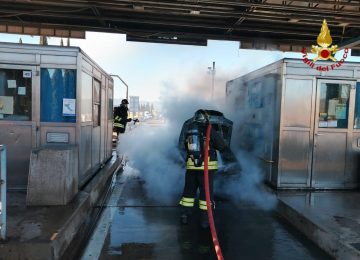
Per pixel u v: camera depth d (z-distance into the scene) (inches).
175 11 255.3
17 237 147.5
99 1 237.1
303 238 191.6
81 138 237.8
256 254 169.9
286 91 254.7
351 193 254.1
